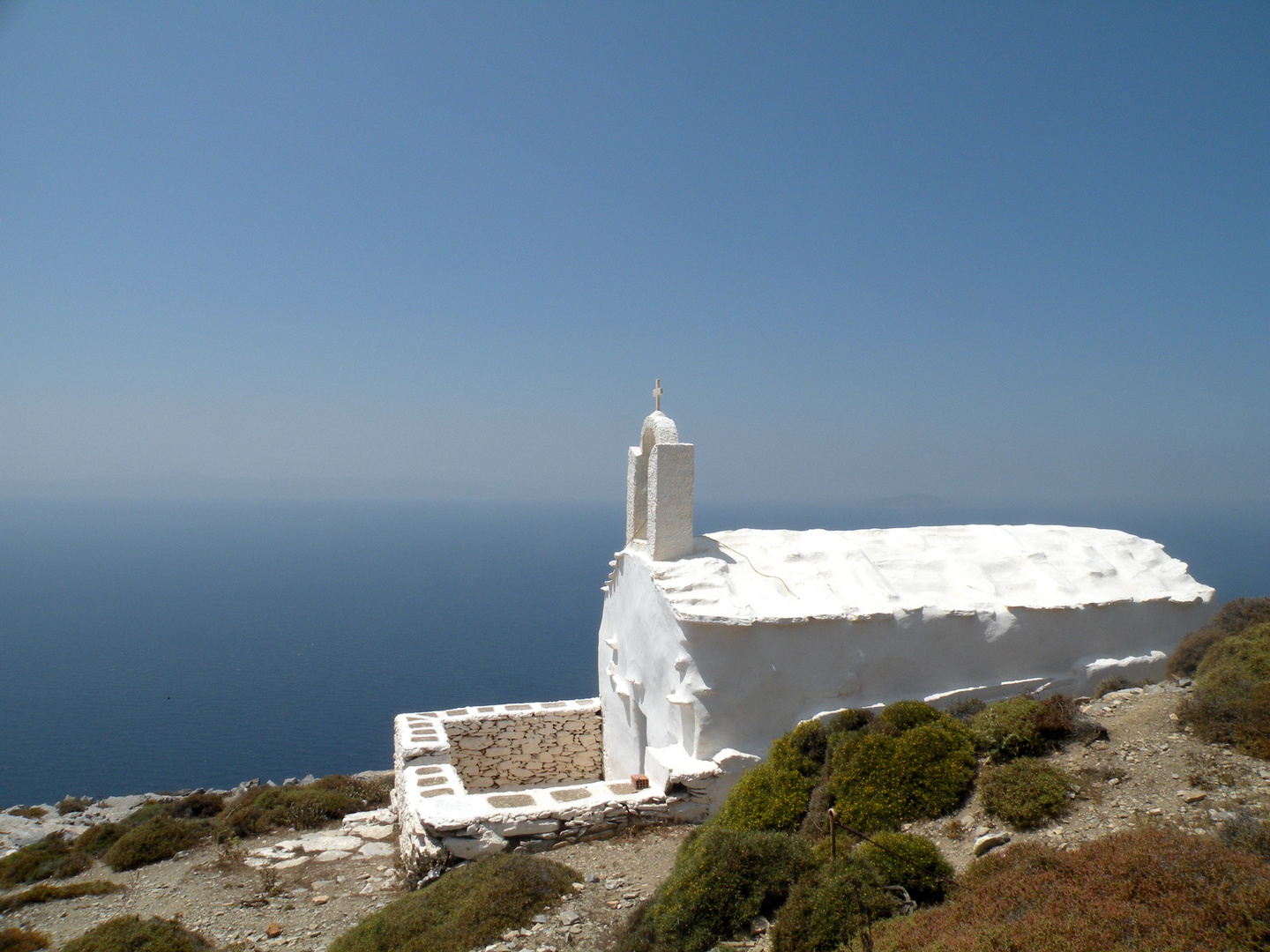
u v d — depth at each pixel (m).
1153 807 8.64
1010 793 9.47
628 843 12.66
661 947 8.60
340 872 13.43
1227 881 6.30
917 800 10.34
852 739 11.70
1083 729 10.62
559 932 9.59
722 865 9.12
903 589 15.82
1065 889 6.87
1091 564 17.33
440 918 10.16
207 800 19.67
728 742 13.88
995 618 15.37
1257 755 9.15
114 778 87.50
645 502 18.25
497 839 12.52
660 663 15.21
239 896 12.59
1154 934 5.95
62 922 12.01
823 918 7.79
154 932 10.61
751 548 16.62
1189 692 11.44
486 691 134.25
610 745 19.11
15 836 20.25
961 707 13.52
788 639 14.11
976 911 7.14
